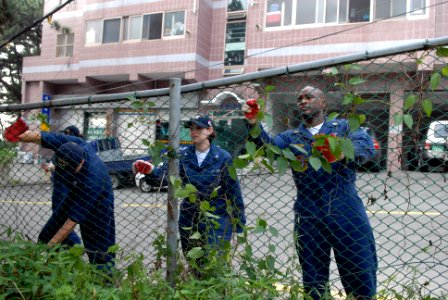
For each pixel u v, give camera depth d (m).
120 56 17.66
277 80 2.42
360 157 2.31
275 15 15.21
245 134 2.48
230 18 17.14
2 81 23.84
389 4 13.70
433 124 2.19
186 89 2.59
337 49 14.31
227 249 2.42
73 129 3.39
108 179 3.24
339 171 2.57
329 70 2.24
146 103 2.65
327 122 2.40
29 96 20.05
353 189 2.60
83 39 18.39
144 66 17.23
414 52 2.11
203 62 17.05
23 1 16.62
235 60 17.06
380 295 2.51
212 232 2.67
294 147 2.33
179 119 2.57
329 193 2.55
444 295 2.50
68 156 3.07
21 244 2.74
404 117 2.03
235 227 2.49
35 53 23.50
